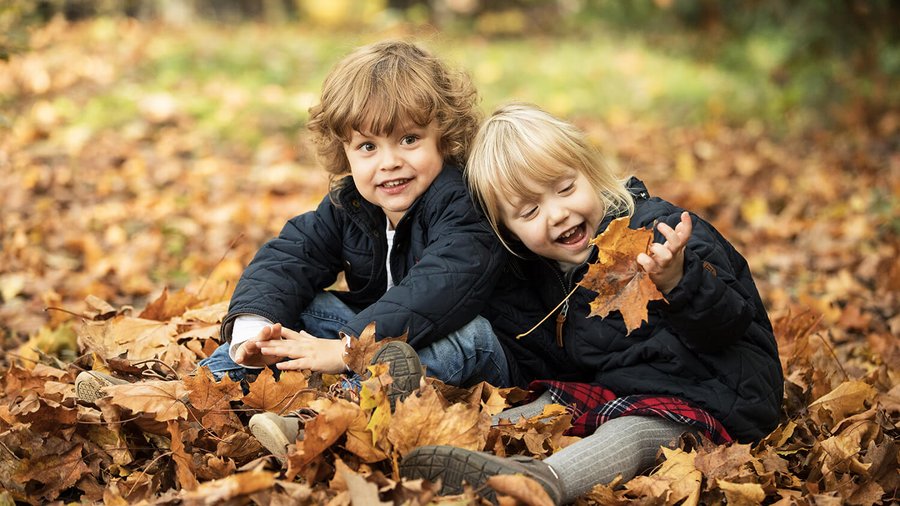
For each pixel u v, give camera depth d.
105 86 7.70
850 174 6.69
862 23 9.19
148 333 2.89
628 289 2.06
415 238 2.56
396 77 2.46
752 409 2.32
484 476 1.88
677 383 2.33
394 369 2.15
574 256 2.44
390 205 2.53
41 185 5.45
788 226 5.41
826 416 2.59
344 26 16.78
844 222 5.37
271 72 9.02
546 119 2.44
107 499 2.04
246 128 6.99
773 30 10.30
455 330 2.41
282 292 2.58
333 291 2.79
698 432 2.29
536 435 2.22
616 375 2.40
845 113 8.28
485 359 2.45
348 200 2.64
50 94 7.25
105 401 2.22
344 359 2.29
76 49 9.05
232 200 5.55
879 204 5.54
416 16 17.20
